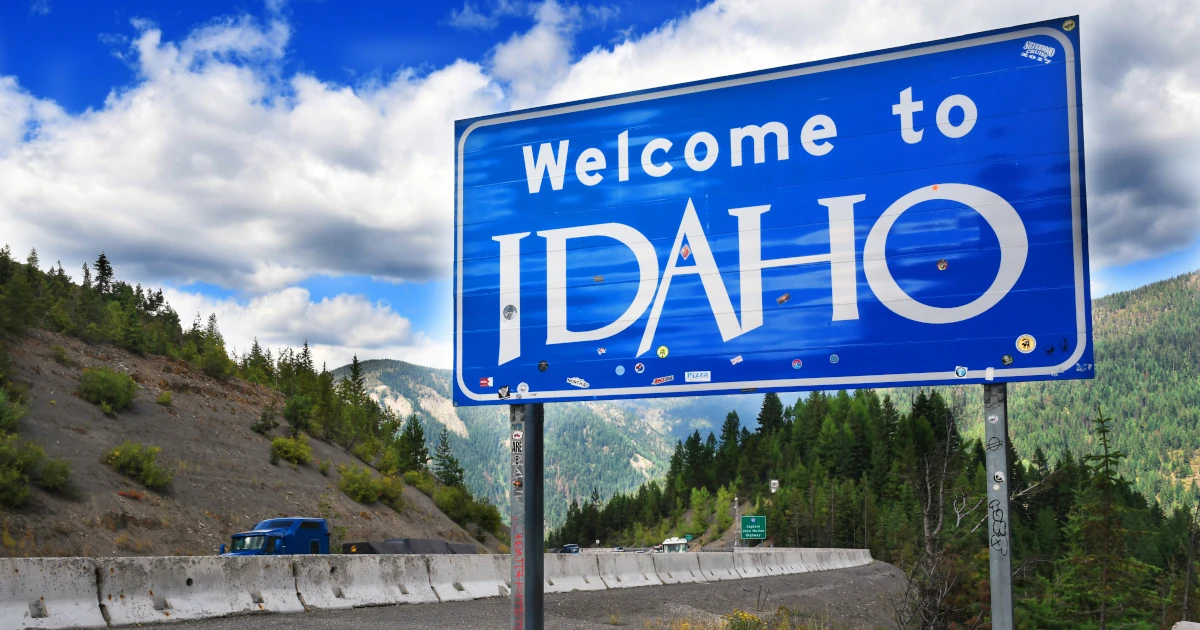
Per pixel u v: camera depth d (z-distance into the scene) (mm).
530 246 11094
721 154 10383
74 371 54812
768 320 9945
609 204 10797
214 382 70250
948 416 11062
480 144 11469
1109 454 57438
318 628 12477
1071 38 9117
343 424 75625
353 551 29969
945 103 9492
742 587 29547
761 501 164000
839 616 24875
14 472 34125
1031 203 9070
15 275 61438
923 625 10734
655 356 10383
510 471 10891
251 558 14227
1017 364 8906
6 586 10672
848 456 179125
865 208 9688
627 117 10844
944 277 9289
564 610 17797
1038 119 9148
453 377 11242
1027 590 49406
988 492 8766
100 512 36781
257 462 54719
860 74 9867
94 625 11375
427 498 70750
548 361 10836
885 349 9430
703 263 10305
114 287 111375
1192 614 54094
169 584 12734
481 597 18766
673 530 197000
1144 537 74312
